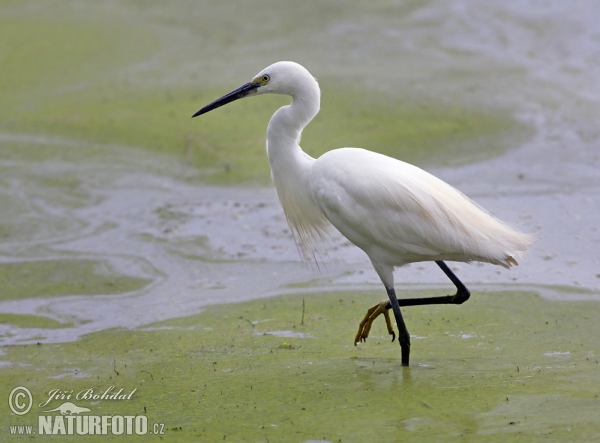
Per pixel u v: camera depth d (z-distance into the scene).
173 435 7.57
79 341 10.45
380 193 8.85
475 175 15.84
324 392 8.30
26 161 17.22
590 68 21.45
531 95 19.70
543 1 26.52
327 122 18.39
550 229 13.20
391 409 7.73
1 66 22.36
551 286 11.19
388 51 22.94
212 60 22.50
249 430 7.53
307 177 9.78
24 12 26.19
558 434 6.92
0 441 7.77
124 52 23.30
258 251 13.20
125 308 11.41
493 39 23.69
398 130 17.94
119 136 18.25
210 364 9.39
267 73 9.88
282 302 11.30
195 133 18.16
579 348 9.18
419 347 9.59
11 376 9.42
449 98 19.56
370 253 9.23
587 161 16.23
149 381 9.01
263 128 18.33
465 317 10.41
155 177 16.45
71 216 14.84
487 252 8.66
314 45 23.45
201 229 14.10
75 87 21.12
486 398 7.81
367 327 9.26
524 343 9.47
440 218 8.73
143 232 14.06
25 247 13.60
